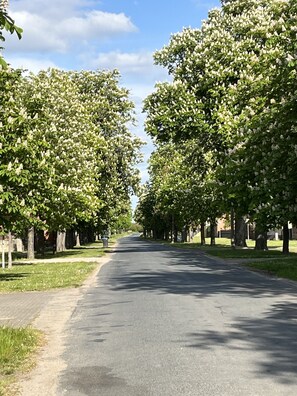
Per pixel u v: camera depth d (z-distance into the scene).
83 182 35.47
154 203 82.56
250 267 23.36
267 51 29.23
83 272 21.97
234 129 28.39
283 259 26.84
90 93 50.12
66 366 7.05
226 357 7.28
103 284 17.64
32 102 21.02
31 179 18.27
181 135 35.56
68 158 33.38
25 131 18.36
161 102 35.50
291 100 19.02
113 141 47.53
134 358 7.39
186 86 34.50
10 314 11.52
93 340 8.71
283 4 31.39
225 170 23.42
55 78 40.25
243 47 33.06
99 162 43.06
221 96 32.84
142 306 12.25
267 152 21.44
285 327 9.34
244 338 8.47
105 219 51.53
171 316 10.72
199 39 36.97
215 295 13.90
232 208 24.92
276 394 5.65
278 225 20.72
